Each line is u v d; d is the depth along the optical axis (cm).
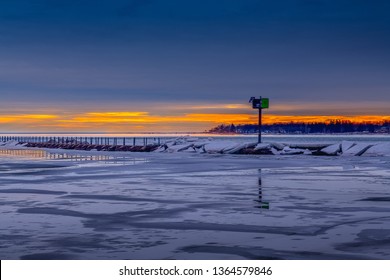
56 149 8700
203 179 2622
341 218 1415
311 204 1695
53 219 1402
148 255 992
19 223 1339
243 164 3916
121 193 2017
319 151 5547
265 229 1256
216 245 1078
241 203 1725
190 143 6869
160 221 1373
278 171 3161
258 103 6538
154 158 5019
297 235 1181
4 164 4019
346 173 2978
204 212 1532
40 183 2423
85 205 1681
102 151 7512
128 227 1285
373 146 5350
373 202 1741
